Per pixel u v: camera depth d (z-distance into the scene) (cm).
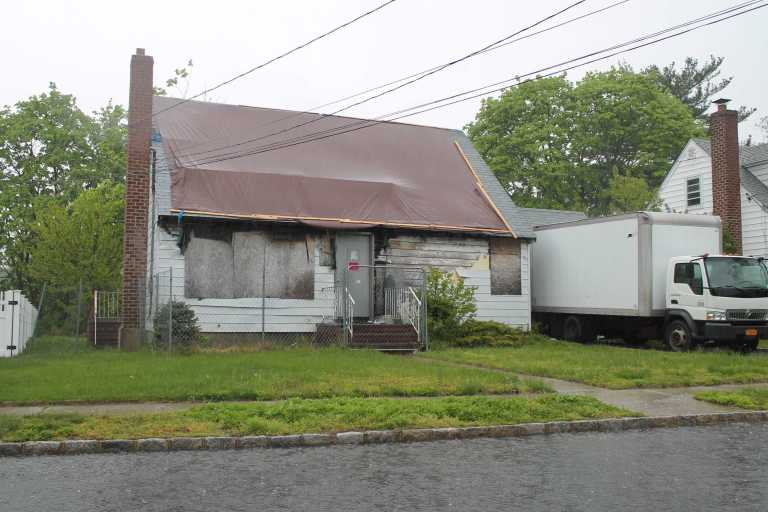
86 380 1248
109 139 3922
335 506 622
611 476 730
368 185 2280
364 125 2644
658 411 1089
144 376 1288
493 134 4741
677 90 5738
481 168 2680
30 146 3769
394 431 920
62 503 632
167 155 2167
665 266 2069
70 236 2947
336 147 2488
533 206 4619
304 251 2111
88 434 877
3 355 1783
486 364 1625
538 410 1043
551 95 4659
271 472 751
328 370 1404
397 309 2150
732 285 1916
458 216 2338
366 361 1563
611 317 2303
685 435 966
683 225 2098
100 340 2145
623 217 2130
